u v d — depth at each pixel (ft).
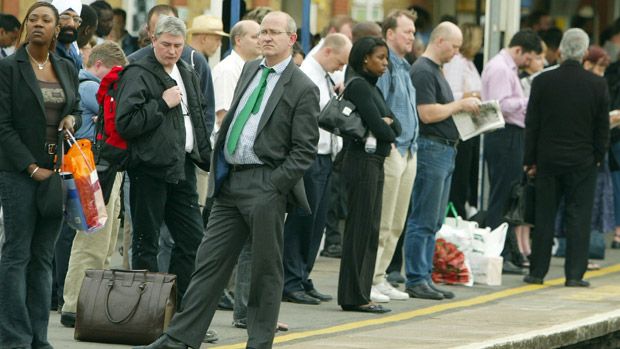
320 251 143.74
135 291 88.33
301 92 83.25
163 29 89.97
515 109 136.67
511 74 138.10
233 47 109.19
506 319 105.29
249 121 83.30
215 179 83.76
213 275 83.51
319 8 141.18
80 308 88.53
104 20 118.93
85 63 105.09
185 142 90.89
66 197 82.33
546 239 129.39
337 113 104.32
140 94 88.79
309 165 83.15
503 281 131.64
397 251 126.93
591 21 173.78
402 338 94.02
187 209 92.58
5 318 79.77
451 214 143.02
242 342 91.30
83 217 82.48
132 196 91.04
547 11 167.32
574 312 110.01
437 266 127.75
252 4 133.28
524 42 138.72
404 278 127.24
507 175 136.98
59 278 100.42
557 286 129.18
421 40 147.43
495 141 137.18
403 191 113.70
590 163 127.85
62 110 80.89
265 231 82.74
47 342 82.53
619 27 175.83
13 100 79.30
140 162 89.56
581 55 127.34
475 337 94.84
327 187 111.86
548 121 127.65
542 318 106.11
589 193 128.57
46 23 80.07
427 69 117.39
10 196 79.46
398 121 107.76
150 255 91.81
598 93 127.03
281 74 83.87
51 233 81.66
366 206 106.32
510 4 154.30
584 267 129.18
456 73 147.64
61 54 94.43
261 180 82.89
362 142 105.19
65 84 81.15
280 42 83.56
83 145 83.35
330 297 113.70
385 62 105.70
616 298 120.88
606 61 139.33
